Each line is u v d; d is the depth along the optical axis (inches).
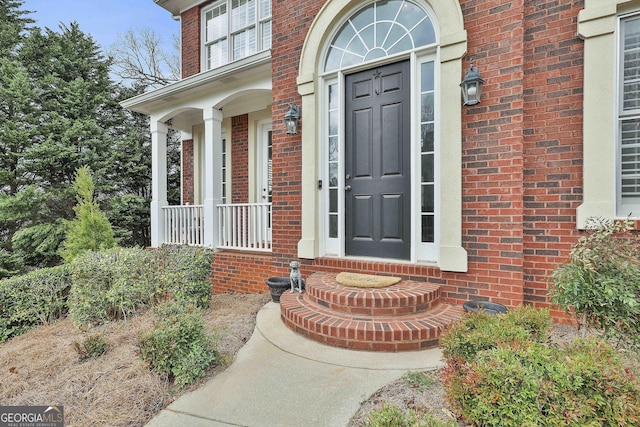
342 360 106.0
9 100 362.3
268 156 281.0
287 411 82.4
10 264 345.1
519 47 128.6
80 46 450.0
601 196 119.6
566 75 126.3
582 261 85.4
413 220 154.3
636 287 79.5
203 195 318.7
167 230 272.8
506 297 130.4
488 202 134.0
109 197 442.3
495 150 132.9
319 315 127.0
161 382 97.6
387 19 160.6
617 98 121.3
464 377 60.9
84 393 96.3
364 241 169.8
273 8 195.9
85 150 403.5
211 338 111.7
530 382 53.1
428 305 129.6
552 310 128.3
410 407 79.4
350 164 173.5
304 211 180.7
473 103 133.5
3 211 336.5
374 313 124.2
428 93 152.9
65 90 406.6
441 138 141.9
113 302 151.6
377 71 165.3
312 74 177.0
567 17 126.1
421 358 105.4
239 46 290.2
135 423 82.3
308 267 179.9
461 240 138.9
